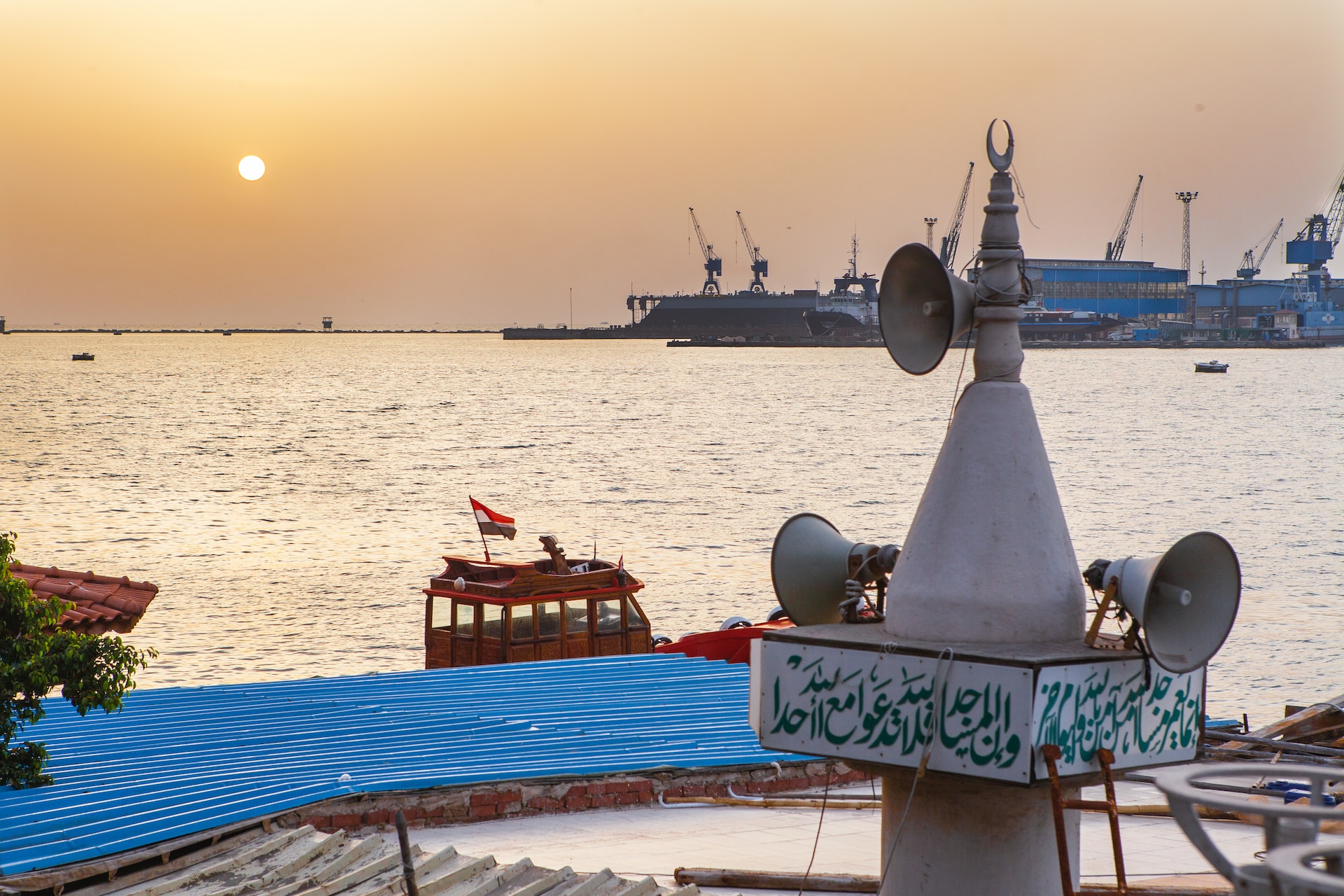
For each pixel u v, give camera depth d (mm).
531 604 23891
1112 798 6312
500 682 18734
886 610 7098
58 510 77125
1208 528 72625
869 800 14461
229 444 124250
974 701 6359
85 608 19031
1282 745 15398
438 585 25047
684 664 20031
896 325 7332
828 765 15367
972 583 6730
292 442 127812
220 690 18047
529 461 110750
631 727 16250
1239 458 113312
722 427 149000
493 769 14164
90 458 109125
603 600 24703
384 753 14820
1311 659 39594
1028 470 6863
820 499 85375
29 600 13023
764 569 57125
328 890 10641
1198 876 10930
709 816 13914
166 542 64688
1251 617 46500
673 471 103000
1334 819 4074
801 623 7848
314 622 44562
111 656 13273
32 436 131375
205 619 45000
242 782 13438
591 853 12406
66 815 12195
